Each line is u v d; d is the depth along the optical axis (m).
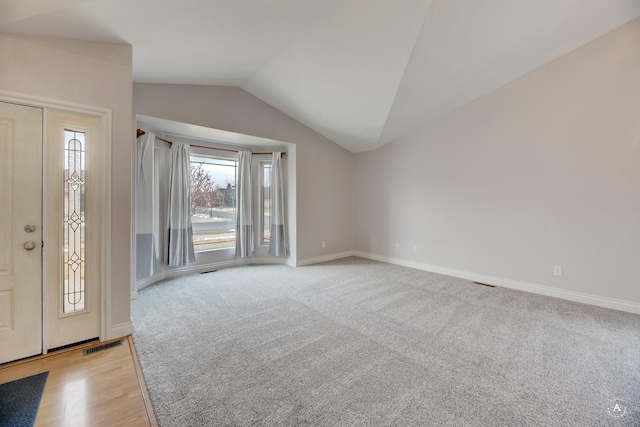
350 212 5.79
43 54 1.94
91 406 1.47
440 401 1.54
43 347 2.00
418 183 4.70
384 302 3.11
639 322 2.58
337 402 1.52
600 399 1.55
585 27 2.78
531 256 3.47
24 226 1.93
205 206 4.55
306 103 4.18
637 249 2.80
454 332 2.38
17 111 1.88
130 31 2.12
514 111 3.57
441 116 4.33
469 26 2.57
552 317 2.70
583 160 3.08
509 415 1.43
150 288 3.58
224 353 2.03
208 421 1.38
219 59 3.03
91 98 2.12
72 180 2.10
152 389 1.62
